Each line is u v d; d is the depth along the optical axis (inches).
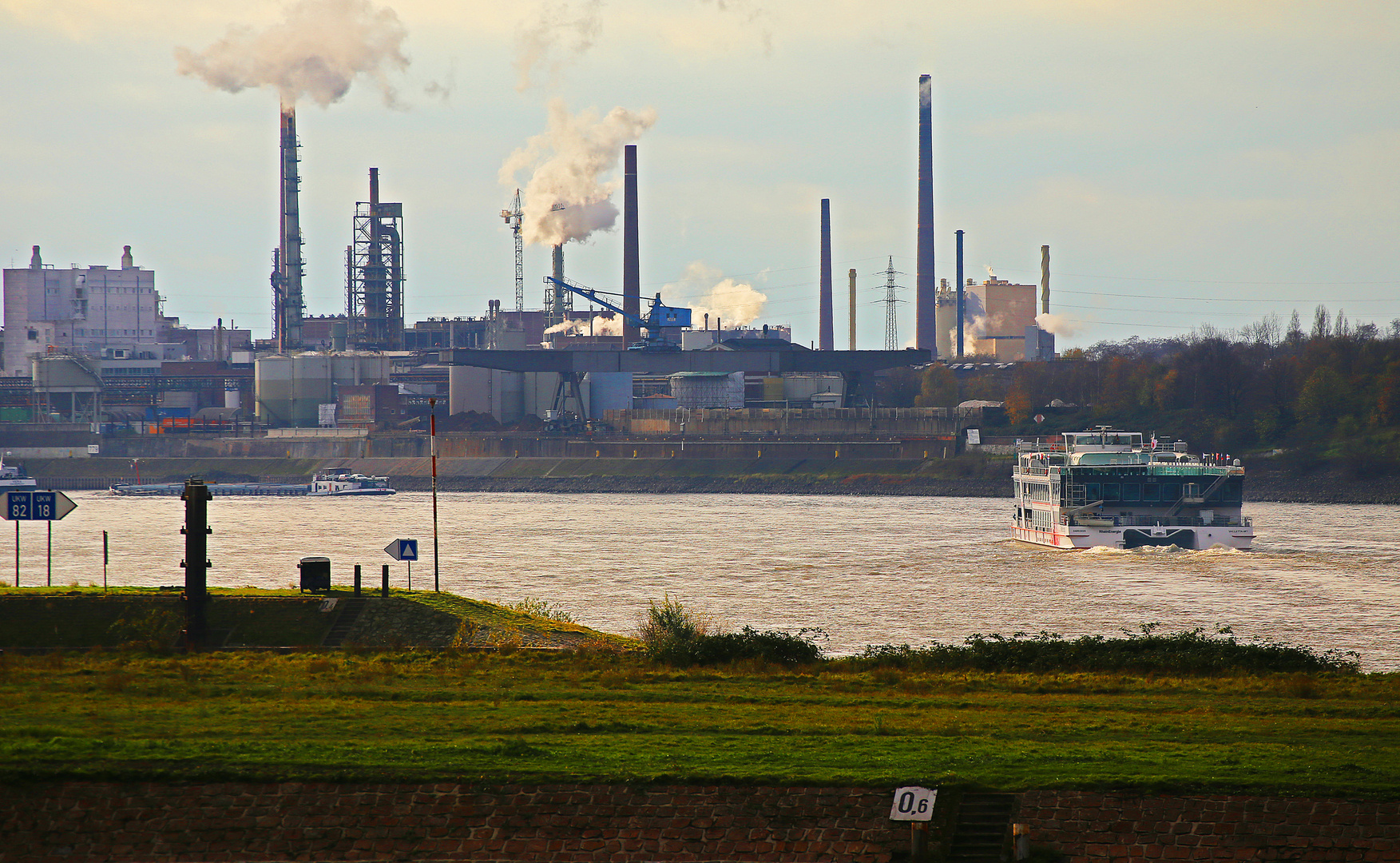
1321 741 7377.0
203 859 6043.3
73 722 7568.9
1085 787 6373.0
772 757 6875.0
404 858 6058.1
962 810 6225.4
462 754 6845.5
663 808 6299.2
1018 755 6914.4
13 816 6215.6
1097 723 7844.5
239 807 6318.9
